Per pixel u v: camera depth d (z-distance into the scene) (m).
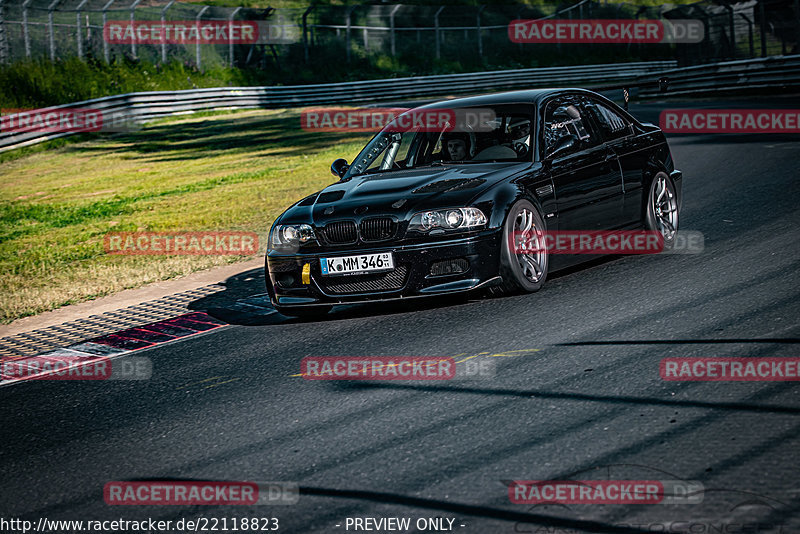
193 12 67.06
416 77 70.81
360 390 8.22
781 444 5.90
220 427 7.75
